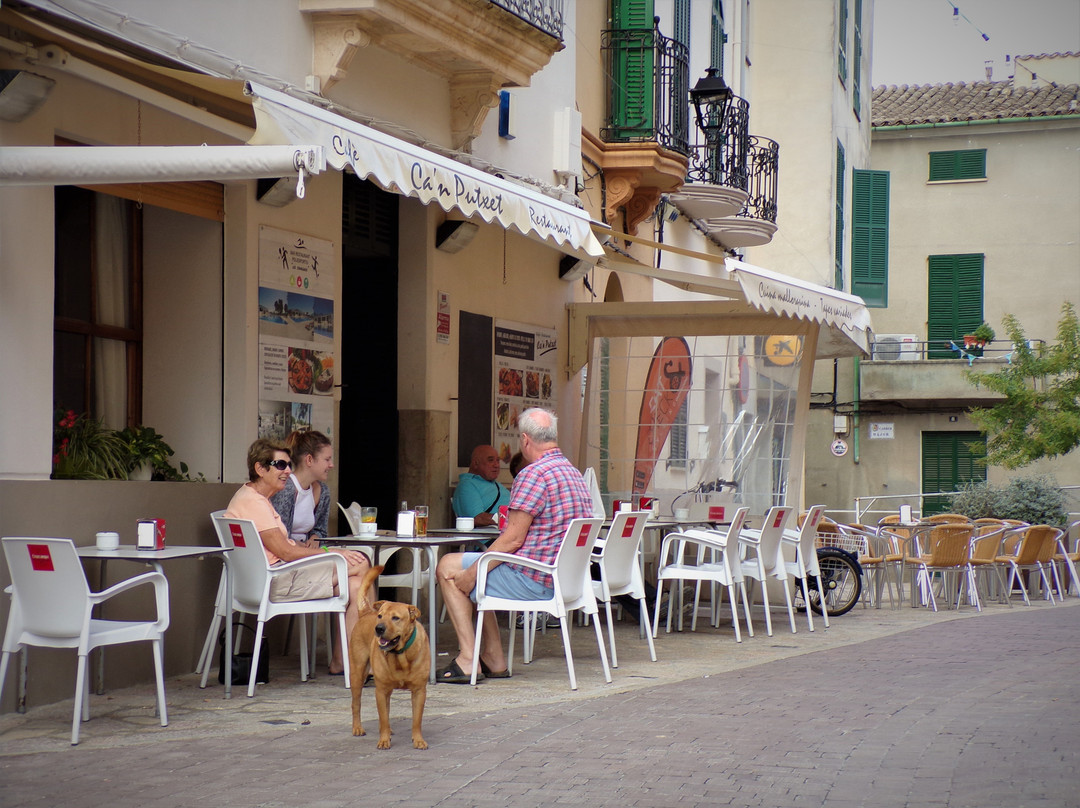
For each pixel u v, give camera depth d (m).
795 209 25.00
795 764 6.04
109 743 6.42
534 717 7.23
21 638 6.55
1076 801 5.34
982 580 16.06
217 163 6.12
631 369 14.18
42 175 6.23
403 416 11.93
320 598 8.09
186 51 7.71
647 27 15.51
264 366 9.48
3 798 5.32
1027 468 28.55
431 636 8.57
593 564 11.48
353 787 5.55
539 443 8.57
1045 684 8.58
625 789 5.54
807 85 25.03
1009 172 31.56
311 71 9.28
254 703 7.58
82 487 7.62
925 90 34.00
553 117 13.51
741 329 13.60
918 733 6.81
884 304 27.98
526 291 13.70
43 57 7.03
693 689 8.25
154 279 9.38
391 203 11.95
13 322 7.23
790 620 11.72
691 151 17.75
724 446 13.61
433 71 10.86
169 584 8.41
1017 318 31.41
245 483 8.55
